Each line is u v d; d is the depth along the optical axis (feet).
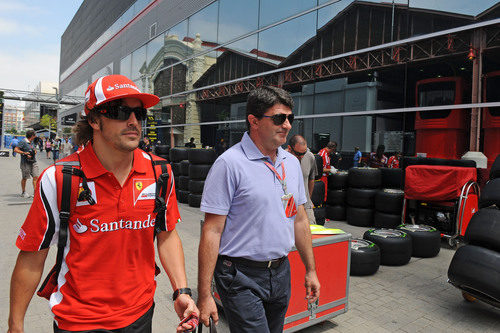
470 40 22.15
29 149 30.89
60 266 4.59
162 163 5.22
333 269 10.25
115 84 4.49
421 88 24.72
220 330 9.73
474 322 10.99
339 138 31.07
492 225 10.90
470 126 22.09
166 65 66.59
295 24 35.88
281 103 6.05
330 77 32.04
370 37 28.19
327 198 26.53
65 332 4.47
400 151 26.16
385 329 10.43
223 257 6.14
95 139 4.65
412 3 25.11
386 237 16.07
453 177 18.94
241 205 5.96
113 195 4.58
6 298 11.55
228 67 47.70
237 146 6.36
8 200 29.81
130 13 85.66
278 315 6.54
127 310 4.75
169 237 5.49
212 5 51.16
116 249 4.65
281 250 6.16
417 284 13.94
